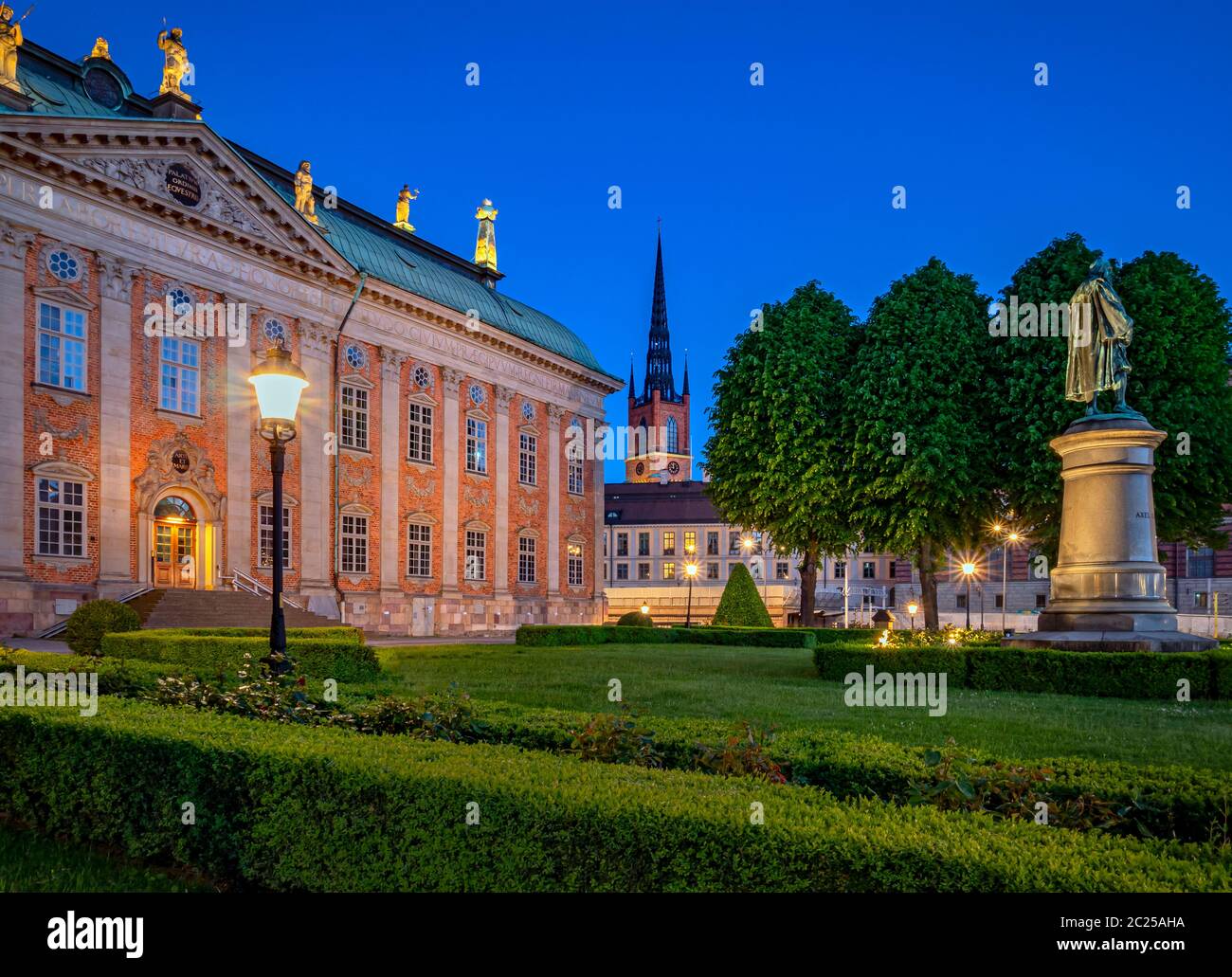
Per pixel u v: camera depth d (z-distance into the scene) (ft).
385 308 128.57
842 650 54.39
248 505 107.34
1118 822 15.79
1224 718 37.11
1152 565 52.95
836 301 109.70
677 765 20.97
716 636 107.14
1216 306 96.27
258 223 110.52
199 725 21.77
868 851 12.04
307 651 51.75
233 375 106.83
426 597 132.57
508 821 14.84
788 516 103.60
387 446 127.75
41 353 88.79
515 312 163.63
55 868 20.27
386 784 16.37
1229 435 92.53
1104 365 55.93
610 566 285.43
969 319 97.40
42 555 87.66
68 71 104.22
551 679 53.21
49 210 89.45
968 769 17.79
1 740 23.89
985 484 94.94
